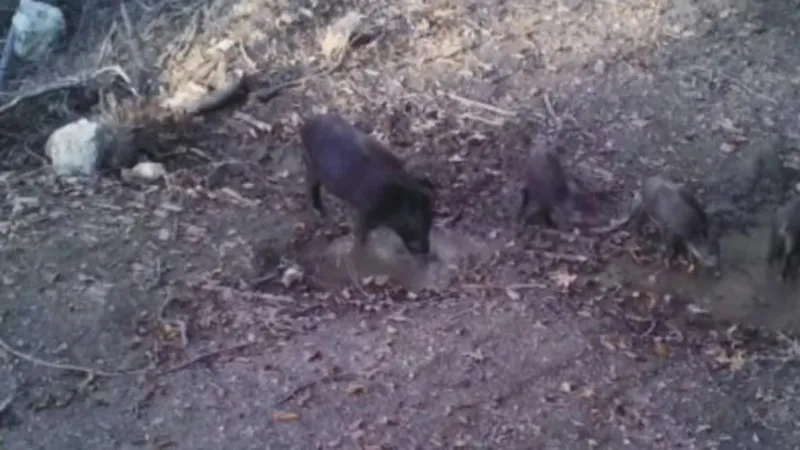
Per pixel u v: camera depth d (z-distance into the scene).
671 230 6.20
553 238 6.50
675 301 6.05
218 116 7.55
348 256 6.33
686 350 5.66
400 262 6.30
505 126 7.46
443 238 6.49
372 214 6.13
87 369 5.43
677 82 7.91
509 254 6.36
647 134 7.42
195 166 7.04
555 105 7.68
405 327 5.74
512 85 7.89
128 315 5.75
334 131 6.20
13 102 7.50
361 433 5.09
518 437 5.08
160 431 5.10
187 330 5.69
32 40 8.66
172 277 6.03
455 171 7.04
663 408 5.26
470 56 8.16
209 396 5.29
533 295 6.02
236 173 7.00
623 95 7.77
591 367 5.50
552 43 8.30
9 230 6.29
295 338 5.66
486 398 5.29
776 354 5.67
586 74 7.98
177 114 7.47
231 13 8.67
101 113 7.61
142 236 6.33
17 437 5.06
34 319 5.69
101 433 5.09
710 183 7.01
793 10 8.72
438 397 5.29
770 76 8.00
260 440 5.05
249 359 5.51
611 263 6.34
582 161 7.16
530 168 6.52
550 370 5.47
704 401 5.30
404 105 7.66
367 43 8.28
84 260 6.10
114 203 6.60
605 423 5.16
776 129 7.47
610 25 8.51
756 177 7.00
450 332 5.70
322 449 5.00
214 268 6.13
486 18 8.59
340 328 5.74
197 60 8.15
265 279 6.09
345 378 5.39
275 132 7.39
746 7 8.71
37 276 5.96
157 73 8.08
